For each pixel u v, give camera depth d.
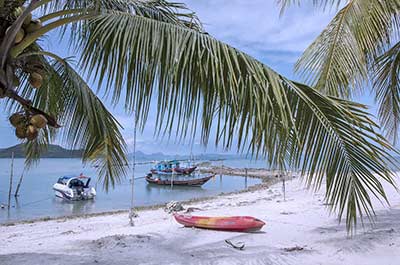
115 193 28.27
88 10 3.13
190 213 13.80
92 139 5.36
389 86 7.48
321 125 2.94
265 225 9.89
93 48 3.12
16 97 2.89
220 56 2.73
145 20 3.00
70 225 12.53
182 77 2.79
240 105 2.70
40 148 5.88
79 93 5.05
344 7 5.65
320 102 2.94
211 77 2.78
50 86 4.88
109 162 5.63
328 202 4.36
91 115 5.15
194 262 6.83
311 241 7.91
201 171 54.03
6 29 2.77
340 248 7.12
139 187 32.97
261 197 19.45
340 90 5.46
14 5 2.79
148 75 2.81
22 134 2.95
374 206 11.84
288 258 6.83
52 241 9.14
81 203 22.61
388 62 7.29
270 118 2.82
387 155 2.84
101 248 8.05
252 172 53.00
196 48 2.79
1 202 22.77
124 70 2.89
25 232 11.41
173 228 9.85
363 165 2.97
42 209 20.28
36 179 38.97
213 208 14.96
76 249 8.05
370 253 6.72
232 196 22.20
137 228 10.44
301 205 13.92
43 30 2.86
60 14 3.03
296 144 2.93
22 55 2.99
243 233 9.03
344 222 9.40
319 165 3.01
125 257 7.30
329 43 5.58
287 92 2.92
